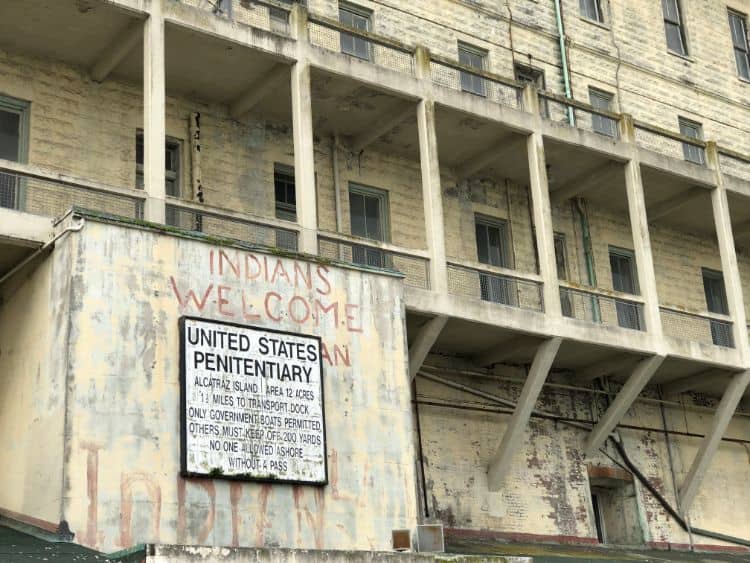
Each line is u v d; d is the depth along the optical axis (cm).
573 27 3142
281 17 2394
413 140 2600
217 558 1432
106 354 1722
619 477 2733
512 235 2792
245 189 2402
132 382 1733
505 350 2494
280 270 1966
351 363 2002
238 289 1898
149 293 1795
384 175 2614
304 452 1875
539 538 2506
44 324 1784
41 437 1719
